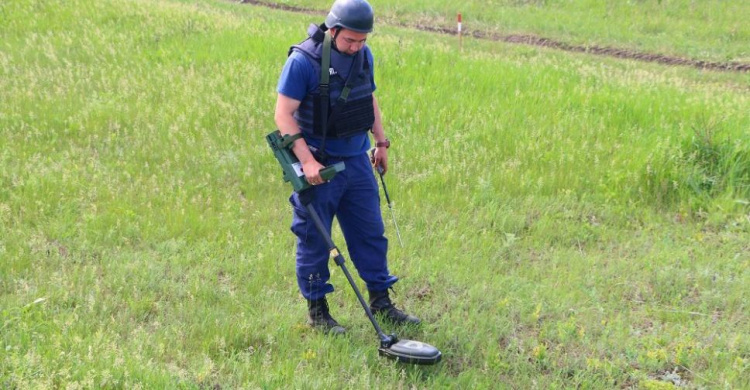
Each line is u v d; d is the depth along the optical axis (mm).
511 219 6535
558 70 12258
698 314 5074
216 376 4137
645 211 6766
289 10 20906
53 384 3850
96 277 5297
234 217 6484
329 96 4219
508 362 4484
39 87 10273
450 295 5254
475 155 7738
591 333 4816
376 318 4840
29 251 5648
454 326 4797
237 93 9898
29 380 3824
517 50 16156
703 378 4297
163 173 7438
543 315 5039
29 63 11719
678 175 7156
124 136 8484
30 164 7262
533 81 11188
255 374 4125
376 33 17297
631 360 4500
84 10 15445
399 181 7320
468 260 5773
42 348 4199
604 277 5621
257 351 4422
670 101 10164
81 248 5719
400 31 17812
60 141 8156
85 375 3896
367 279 4789
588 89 10695
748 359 4523
